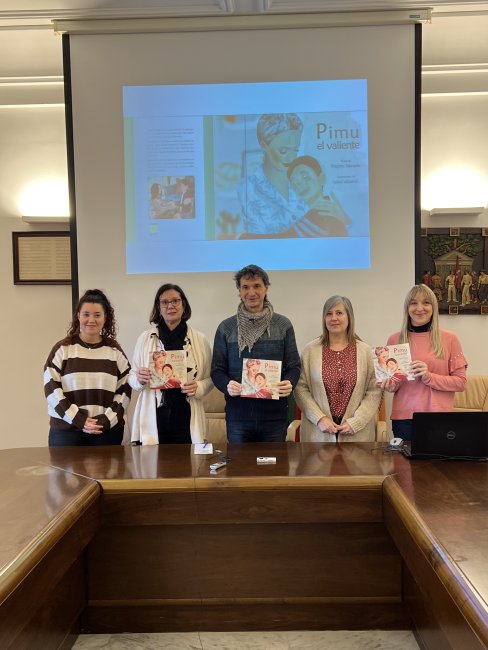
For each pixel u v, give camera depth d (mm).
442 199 4109
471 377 3676
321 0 3277
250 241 3592
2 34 3623
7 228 4176
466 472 1796
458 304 4102
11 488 1699
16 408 4234
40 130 4156
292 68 3506
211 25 3457
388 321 3557
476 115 4074
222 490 1772
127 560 1927
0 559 1199
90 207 3557
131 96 3523
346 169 3545
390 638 1889
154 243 3580
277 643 1876
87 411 2465
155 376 2365
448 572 1122
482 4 3330
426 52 3879
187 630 1939
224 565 1909
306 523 1878
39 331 4223
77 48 3502
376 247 3557
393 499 1586
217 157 3562
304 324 3596
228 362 2549
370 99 3502
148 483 1777
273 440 2494
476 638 964
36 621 1547
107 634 1948
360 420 2393
